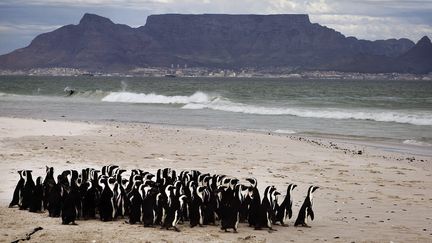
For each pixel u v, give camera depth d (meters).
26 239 15.38
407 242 16.30
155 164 29.28
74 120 56.78
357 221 18.94
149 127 49.44
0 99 94.50
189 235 16.38
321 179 27.08
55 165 27.36
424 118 61.00
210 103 84.50
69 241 15.31
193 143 38.75
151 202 17.31
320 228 17.89
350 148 39.97
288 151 36.59
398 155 36.78
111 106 80.19
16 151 31.70
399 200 22.69
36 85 181.88
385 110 75.06
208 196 18.03
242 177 26.44
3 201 20.28
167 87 183.62
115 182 18.77
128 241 15.45
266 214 17.36
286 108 76.00
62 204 17.56
